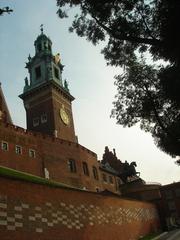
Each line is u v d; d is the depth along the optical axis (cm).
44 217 2183
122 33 1716
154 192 7006
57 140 5669
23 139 4928
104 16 1738
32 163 4903
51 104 7194
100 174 7056
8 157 4519
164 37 1461
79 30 1958
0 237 1761
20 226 1933
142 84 2427
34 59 8006
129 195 7238
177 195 6253
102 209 3181
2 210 1842
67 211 2492
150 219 5078
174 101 1983
